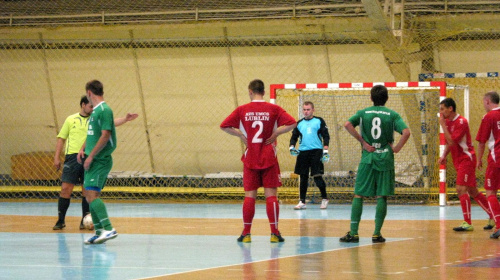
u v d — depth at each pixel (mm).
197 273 9422
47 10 27797
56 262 10578
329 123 27250
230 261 10617
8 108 30609
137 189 26984
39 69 29984
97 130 12859
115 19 27469
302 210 20969
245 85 28828
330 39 27109
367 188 13016
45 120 30453
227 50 28438
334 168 27062
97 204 12797
